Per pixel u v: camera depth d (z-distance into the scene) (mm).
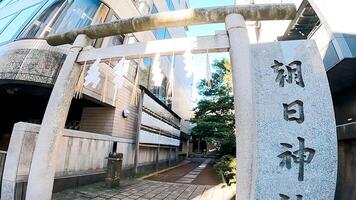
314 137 3740
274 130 3859
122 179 9883
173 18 5453
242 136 4098
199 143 39219
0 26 9914
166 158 17875
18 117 11742
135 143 11523
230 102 17922
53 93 5848
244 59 4508
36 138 5945
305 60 4230
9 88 7852
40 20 8109
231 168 9758
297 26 8586
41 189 5199
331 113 3824
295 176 3615
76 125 11156
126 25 5832
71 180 7074
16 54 7371
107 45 9656
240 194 3859
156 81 5215
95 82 5680
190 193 7699
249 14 5102
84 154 7730
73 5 8516
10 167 5469
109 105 9602
